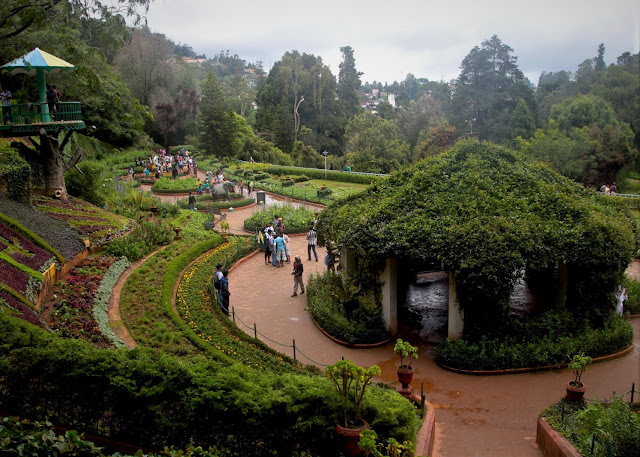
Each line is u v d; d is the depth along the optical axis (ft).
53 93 74.23
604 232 51.21
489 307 47.93
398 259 54.29
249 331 55.93
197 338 47.88
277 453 25.77
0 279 42.98
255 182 164.04
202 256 80.94
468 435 36.42
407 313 58.03
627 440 27.04
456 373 46.44
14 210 61.67
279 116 274.57
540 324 49.29
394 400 29.48
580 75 276.21
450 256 46.85
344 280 59.21
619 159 164.14
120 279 62.28
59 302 49.80
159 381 27.07
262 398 25.89
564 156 164.66
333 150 305.12
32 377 28.02
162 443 26.43
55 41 75.15
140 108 46.73
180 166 177.27
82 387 27.37
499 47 254.27
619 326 51.90
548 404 40.83
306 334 55.36
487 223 48.80
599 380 44.50
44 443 21.26
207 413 25.77
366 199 60.29
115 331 46.91
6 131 70.69
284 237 82.43
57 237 63.31
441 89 360.48
